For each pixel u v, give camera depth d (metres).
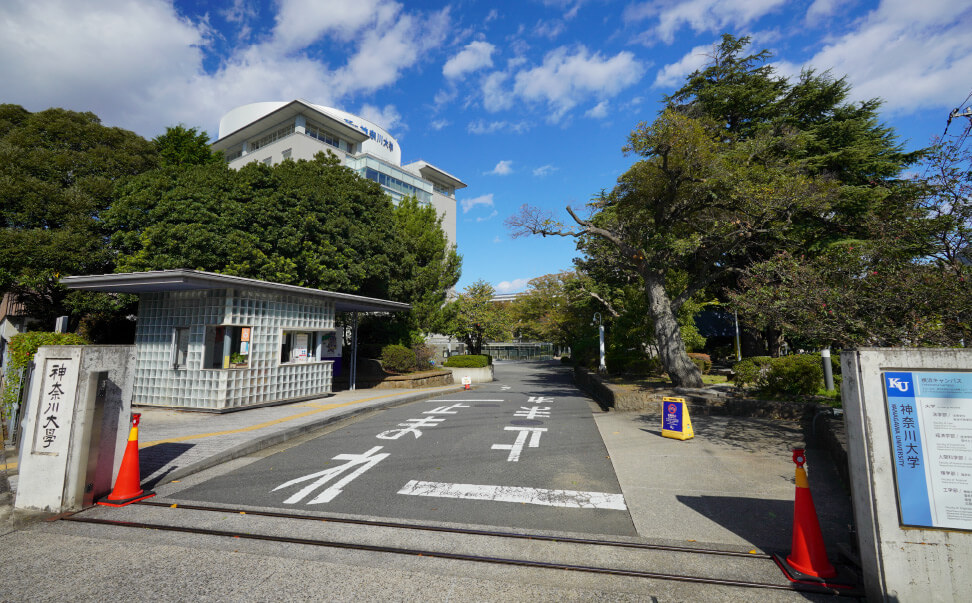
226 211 14.87
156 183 15.02
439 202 49.38
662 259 12.45
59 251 13.70
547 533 4.10
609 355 18.53
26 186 14.20
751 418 9.59
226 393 10.01
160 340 10.77
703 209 13.02
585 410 11.82
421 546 3.83
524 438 8.21
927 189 6.43
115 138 17.45
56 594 3.02
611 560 3.57
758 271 8.61
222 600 2.96
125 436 5.31
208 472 6.09
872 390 3.04
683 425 7.98
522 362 48.34
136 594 3.03
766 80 21.39
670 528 4.22
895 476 2.91
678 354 12.51
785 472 5.93
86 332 16.12
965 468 2.82
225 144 41.22
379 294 20.17
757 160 15.18
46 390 4.76
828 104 21.19
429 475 5.96
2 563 3.49
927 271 6.16
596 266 18.44
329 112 44.31
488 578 3.29
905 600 2.79
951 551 2.78
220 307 10.29
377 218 20.31
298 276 16.08
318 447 7.55
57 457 4.63
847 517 4.39
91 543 3.87
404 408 12.16
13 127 16.41
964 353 2.90
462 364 23.89
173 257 13.70
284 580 3.24
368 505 4.85
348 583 3.20
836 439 5.86
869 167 18.95
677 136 10.59
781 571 3.38
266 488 5.42
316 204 17.47
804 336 7.34
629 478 5.80
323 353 15.45
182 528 4.16
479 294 28.23
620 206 13.47
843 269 7.13
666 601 2.99
